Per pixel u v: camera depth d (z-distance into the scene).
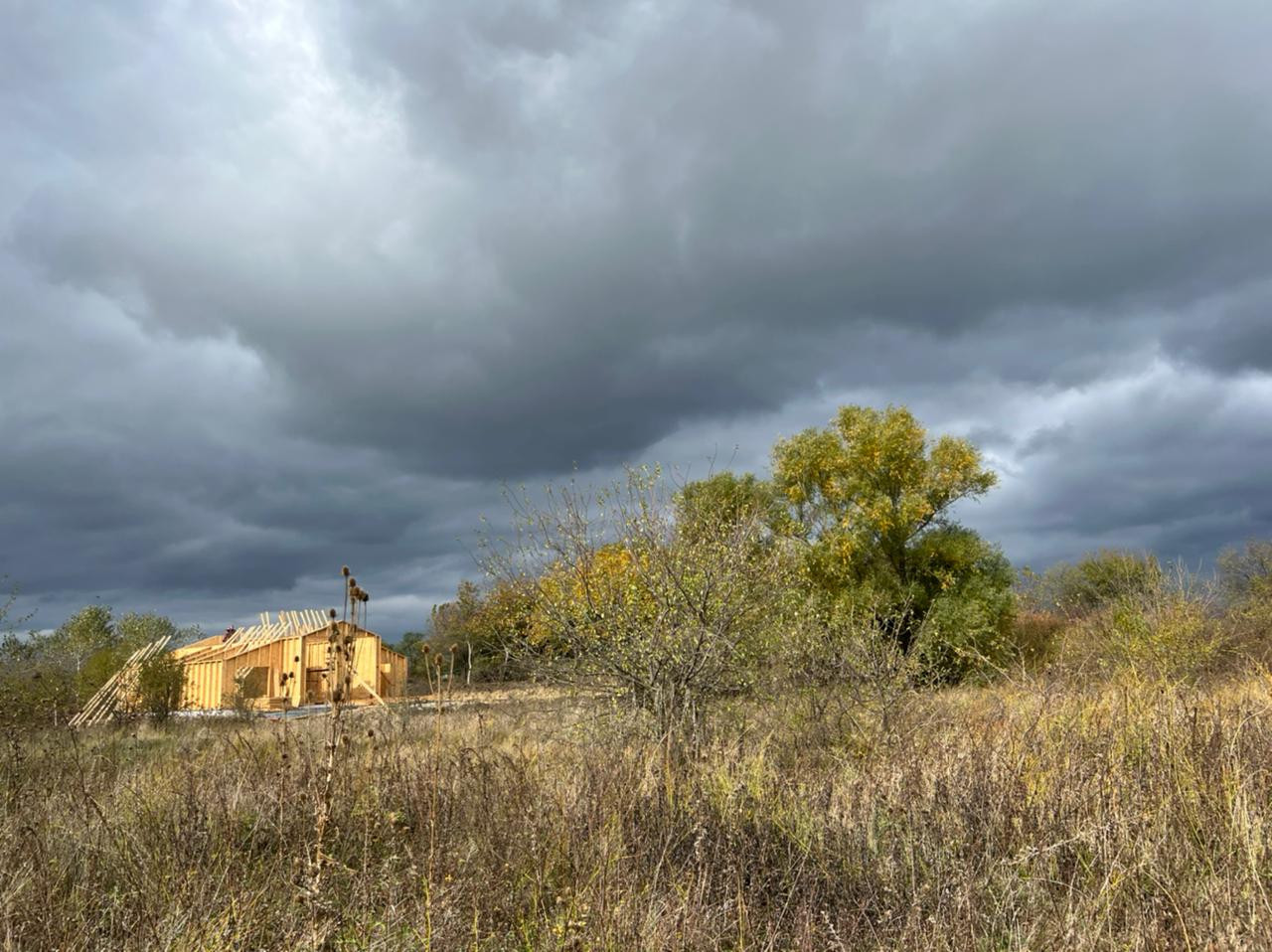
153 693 17.00
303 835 4.73
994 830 4.38
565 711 9.23
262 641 27.31
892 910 3.76
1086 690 6.95
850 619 9.14
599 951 3.47
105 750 8.42
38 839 4.60
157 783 6.34
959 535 30.22
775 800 5.39
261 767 6.57
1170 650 11.55
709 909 3.86
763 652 8.91
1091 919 3.40
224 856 4.44
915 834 4.57
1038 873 3.89
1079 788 4.73
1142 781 4.78
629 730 8.45
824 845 4.71
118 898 4.02
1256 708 6.01
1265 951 2.93
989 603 27.72
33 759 7.14
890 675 8.34
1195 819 4.25
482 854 4.55
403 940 3.64
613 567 9.12
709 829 4.83
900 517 29.22
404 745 7.57
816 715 8.20
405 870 4.37
